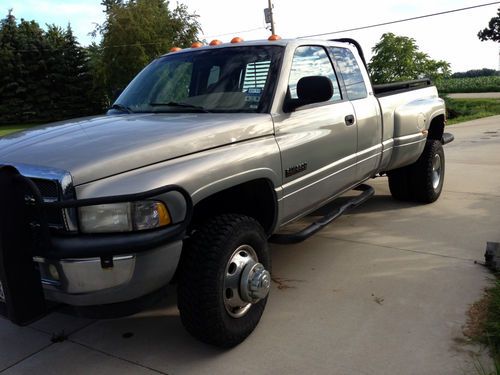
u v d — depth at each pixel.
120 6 40.47
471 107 28.08
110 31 39.78
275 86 3.66
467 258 4.44
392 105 5.34
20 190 2.49
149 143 2.79
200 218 3.30
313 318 3.50
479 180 7.54
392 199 6.61
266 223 3.62
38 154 2.70
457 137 13.31
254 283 3.13
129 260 2.51
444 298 3.69
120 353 3.19
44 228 2.48
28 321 2.55
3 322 3.66
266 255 3.33
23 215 2.49
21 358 3.19
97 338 3.39
